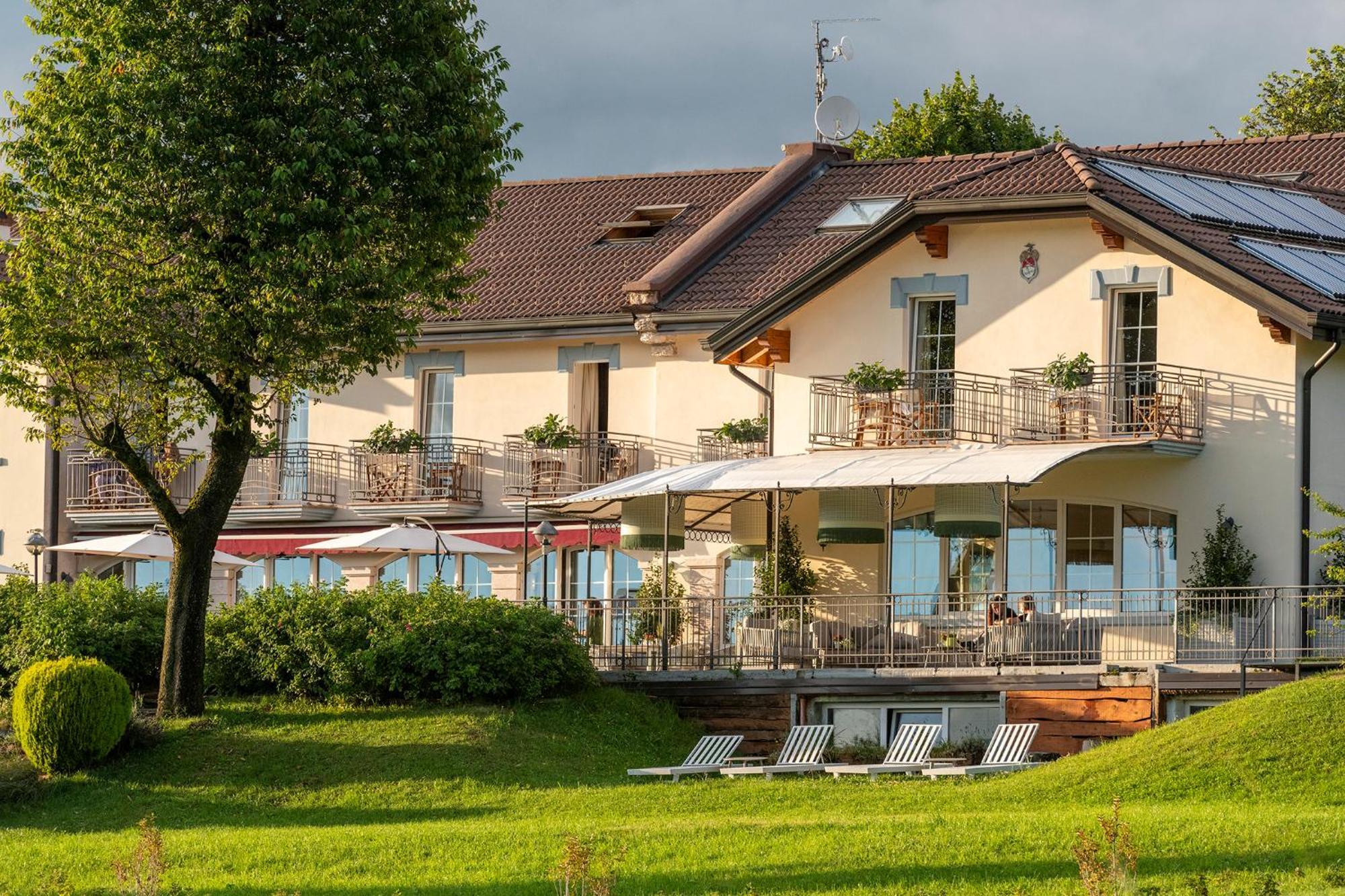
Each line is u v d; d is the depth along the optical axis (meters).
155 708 61.38
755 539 68.50
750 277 74.62
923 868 38.84
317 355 57.84
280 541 82.00
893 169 80.62
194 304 56.00
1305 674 56.31
